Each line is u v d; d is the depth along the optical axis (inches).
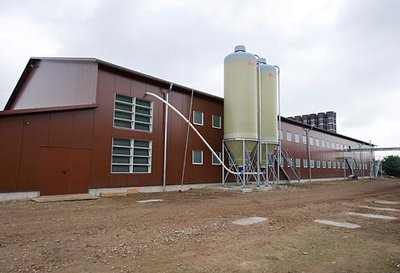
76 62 682.8
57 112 576.1
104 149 646.5
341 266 205.6
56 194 564.7
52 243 255.1
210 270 195.0
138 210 438.0
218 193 735.1
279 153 1021.8
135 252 232.4
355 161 2107.5
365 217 403.2
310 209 472.4
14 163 515.8
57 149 571.8
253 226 334.6
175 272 191.0
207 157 900.6
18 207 448.8
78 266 200.8
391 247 255.1
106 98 660.1
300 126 1464.1
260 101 936.9
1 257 218.4
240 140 855.7
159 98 733.9
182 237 280.8
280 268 200.1
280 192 794.2
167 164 781.9
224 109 906.1
